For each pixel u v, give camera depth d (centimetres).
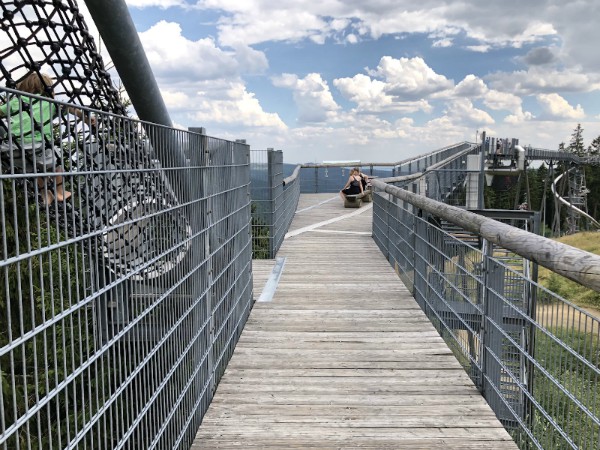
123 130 173
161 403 206
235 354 378
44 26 213
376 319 457
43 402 115
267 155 726
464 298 333
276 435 265
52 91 229
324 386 323
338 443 257
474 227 288
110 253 162
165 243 218
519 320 236
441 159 1464
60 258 127
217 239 328
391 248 690
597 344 159
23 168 115
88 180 146
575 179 5434
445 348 385
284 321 454
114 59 328
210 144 310
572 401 176
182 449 240
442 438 260
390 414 286
